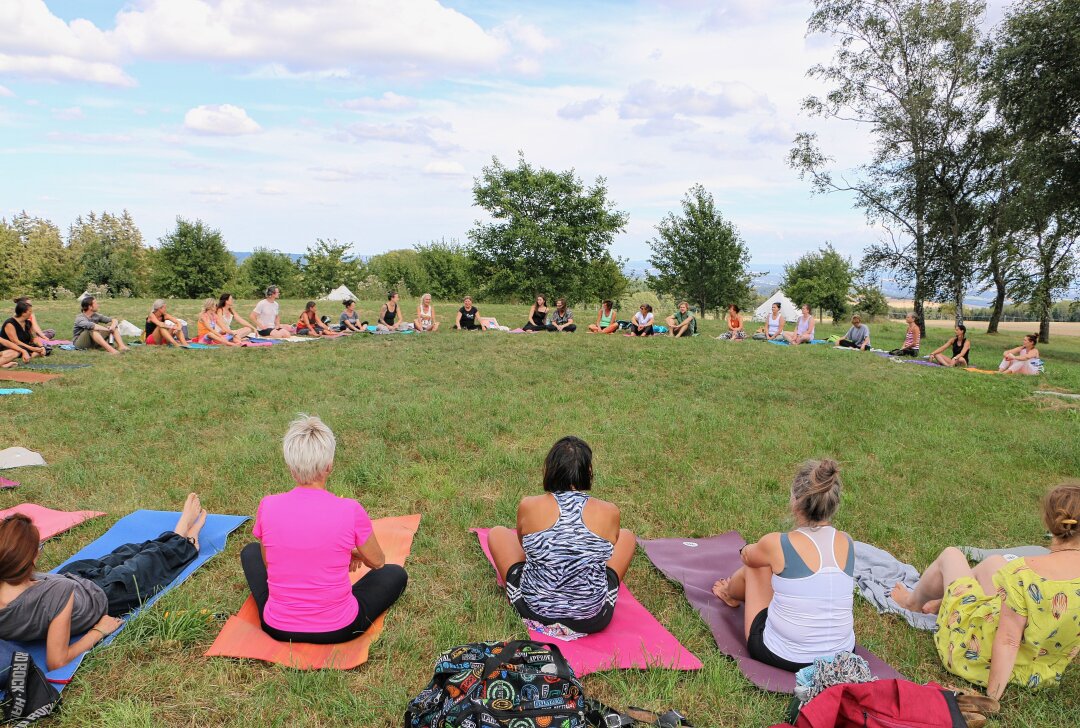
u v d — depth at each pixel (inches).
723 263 1445.6
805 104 1005.8
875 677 130.8
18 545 119.2
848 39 974.4
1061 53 764.0
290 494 140.5
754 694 130.7
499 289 1423.5
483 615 153.9
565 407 349.7
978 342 984.3
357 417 307.3
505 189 1419.8
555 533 146.9
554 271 1407.5
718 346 609.0
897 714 104.7
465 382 402.6
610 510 152.6
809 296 1978.3
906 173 997.2
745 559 149.9
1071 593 128.4
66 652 124.3
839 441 311.6
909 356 635.5
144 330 518.9
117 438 268.7
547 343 580.7
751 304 1635.1
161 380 374.3
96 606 133.8
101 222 3582.7
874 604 168.7
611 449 284.0
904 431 334.6
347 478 237.3
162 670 129.3
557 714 103.4
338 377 399.9
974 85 905.5
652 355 534.6
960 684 139.9
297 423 143.6
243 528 195.9
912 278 1053.8
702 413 346.0
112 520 196.2
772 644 139.5
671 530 212.8
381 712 121.2
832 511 138.3
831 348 655.1
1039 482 271.6
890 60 950.4
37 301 911.0
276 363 442.9
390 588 153.3
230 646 136.5
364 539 141.6
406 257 2358.5
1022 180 820.0
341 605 140.0
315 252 2269.9
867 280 1079.0
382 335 604.1
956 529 220.7
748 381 446.0
